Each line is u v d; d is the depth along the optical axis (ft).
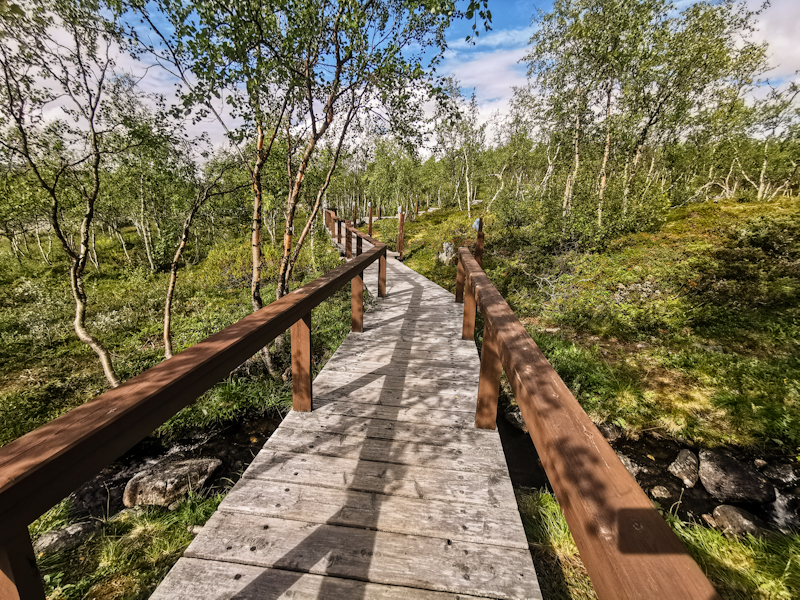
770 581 7.19
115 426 2.99
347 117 17.12
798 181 89.86
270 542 5.23
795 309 19.93
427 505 5.98
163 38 12.89
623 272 28.22
